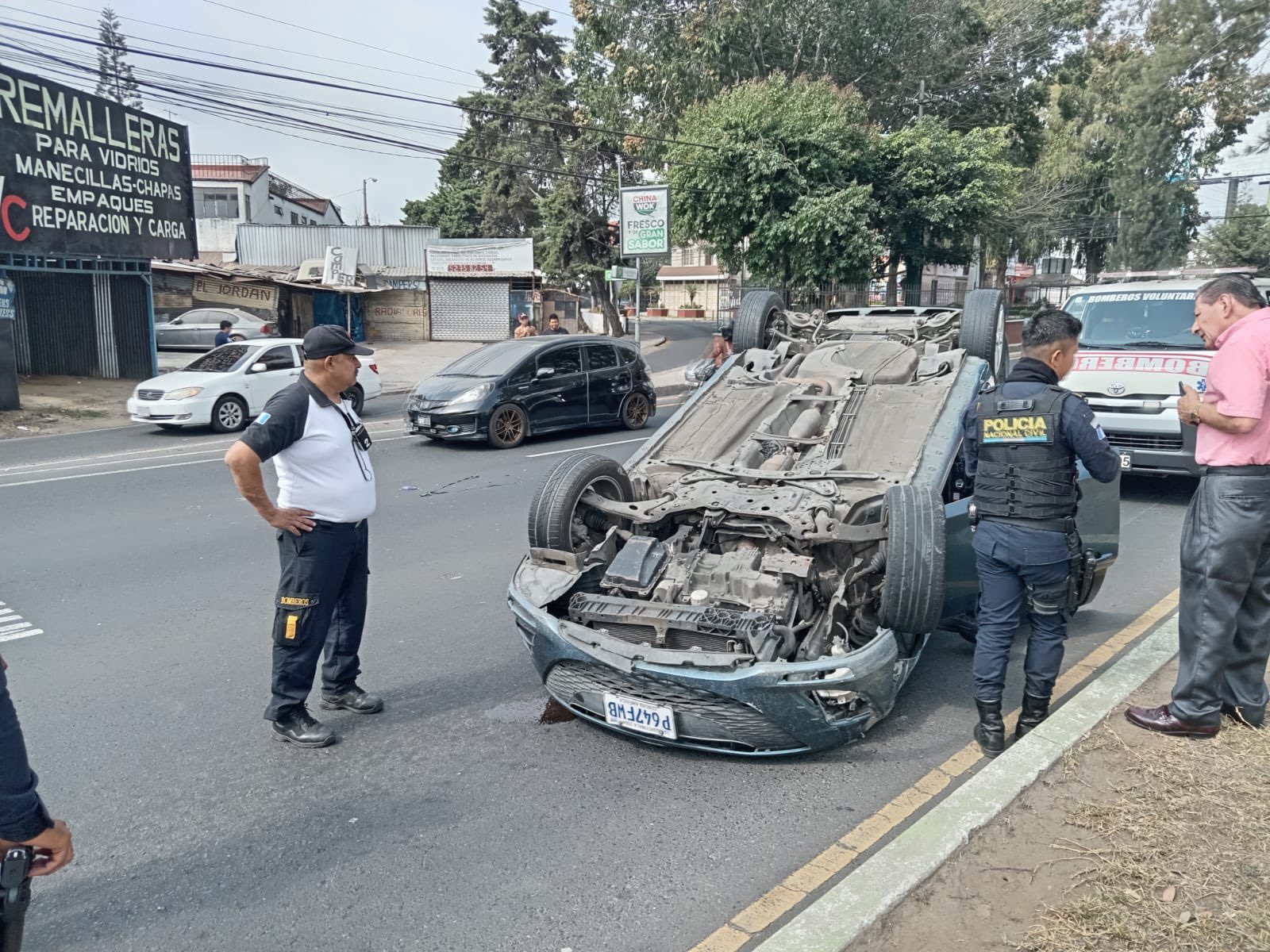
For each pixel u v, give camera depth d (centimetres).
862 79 2908
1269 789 339
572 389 1385
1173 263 3161
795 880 322
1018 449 388
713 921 301
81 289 2053
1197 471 857
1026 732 412
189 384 1433
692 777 397
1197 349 889
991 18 3080
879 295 2959
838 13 2772
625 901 312
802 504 463
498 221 4688
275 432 390
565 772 404
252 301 2961
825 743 394
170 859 341
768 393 624
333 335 413
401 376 2438
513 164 4006
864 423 565
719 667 372
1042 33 3123
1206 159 3203
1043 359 398
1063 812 329
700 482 512
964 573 487
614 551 493
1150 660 451
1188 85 2980
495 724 454
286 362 1557
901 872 290
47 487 1037
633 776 399
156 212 1998
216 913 310
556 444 1344
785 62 2880
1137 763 361
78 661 537
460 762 414
